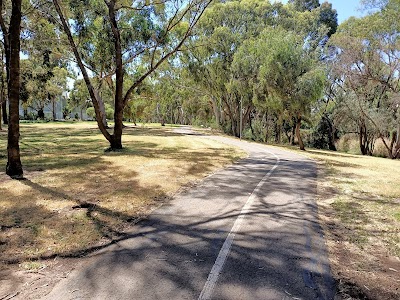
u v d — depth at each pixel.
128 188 7.70
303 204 6.72
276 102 24.39
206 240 4.59
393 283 3.51
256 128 41.12
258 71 28.59
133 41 17.88
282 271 3.69
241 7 36.03
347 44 28.16
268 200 6.97
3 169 10.40
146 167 11.02
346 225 5.43
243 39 35.34
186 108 58.53
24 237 4.57
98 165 11.28
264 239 4.67
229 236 4.76
